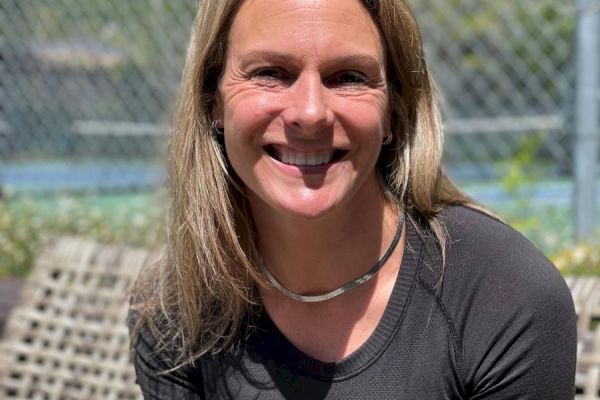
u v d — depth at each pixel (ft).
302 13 5.63
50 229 14.39
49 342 8.68
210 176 6.42
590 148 12.60
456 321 6.00
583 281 7.39
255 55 5.73
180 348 6.75
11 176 18.17
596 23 12.47
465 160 17.84
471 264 6.08
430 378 5.97
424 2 16.16
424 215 6.41
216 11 5.99
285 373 6.26
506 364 5.95
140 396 8.19
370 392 6.02
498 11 15.61
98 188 17.78
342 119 5.71
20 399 8.52
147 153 17.74
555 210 14.28
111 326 8.59
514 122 16.75
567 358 6.03
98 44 17.21
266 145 5.87
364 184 6.21
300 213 5.82
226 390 6.45
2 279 11.91
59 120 17.97
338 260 6.25
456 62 17.12
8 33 17.44
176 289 6.80
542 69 15.87
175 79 15.90
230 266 6.52
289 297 6.42
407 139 6.46
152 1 16.06
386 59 6.16
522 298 5.95
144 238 13.56
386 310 6.11
